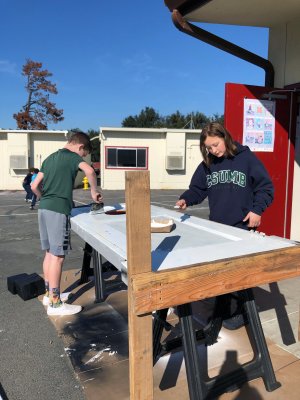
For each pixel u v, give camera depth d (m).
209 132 2.56
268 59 4.55
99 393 2.24
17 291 3.89
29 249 6.07
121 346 2.81
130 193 1.49
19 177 18.50
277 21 4.17
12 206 12.38
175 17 3.73
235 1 3.54
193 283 1.64
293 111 4.38
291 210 4.60
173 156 18.59
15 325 3.20
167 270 1.59
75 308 3.41
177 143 18.55
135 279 1.52
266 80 4.52
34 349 2.79
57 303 3.38
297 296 3.60
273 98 4.24
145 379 1.62
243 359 2.52
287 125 4.38
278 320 3.09
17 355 2.71
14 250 6.02
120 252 1.82
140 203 1.52
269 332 2.89
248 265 1.79
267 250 1.91
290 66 4.26
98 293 3.63
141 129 18.17
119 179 18.48
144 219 1.53
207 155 2.70
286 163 4.44
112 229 2.46
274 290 3.76
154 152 18.83
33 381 2.39
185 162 19.12
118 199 14.09
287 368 2.39
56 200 3.15
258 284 1.84
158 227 2.34
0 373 2.48
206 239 2.16
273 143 4.33
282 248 1.94
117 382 2.35
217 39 4.01
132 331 1.57
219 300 2.63
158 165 18.97
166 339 2.81
